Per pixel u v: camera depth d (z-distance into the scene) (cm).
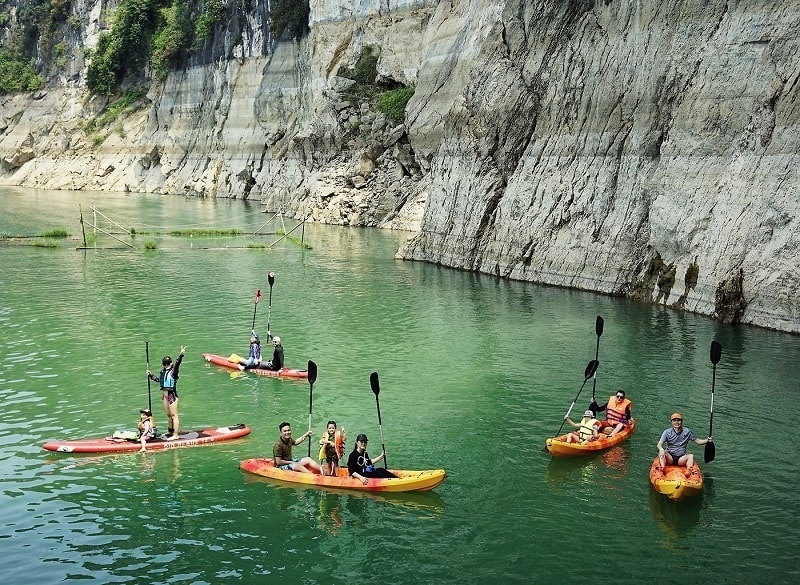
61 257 4947
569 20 4294
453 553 1602
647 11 3778
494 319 3381
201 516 1731
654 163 3712
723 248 3244
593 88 4000
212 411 2327
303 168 7981
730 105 3291
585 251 3962
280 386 2539
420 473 1852
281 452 1945
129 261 4841
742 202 3186
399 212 6769
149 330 3173
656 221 3578
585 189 3997
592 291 3903
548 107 4306
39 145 13462
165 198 10088
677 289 3497
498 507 1780
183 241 5797
